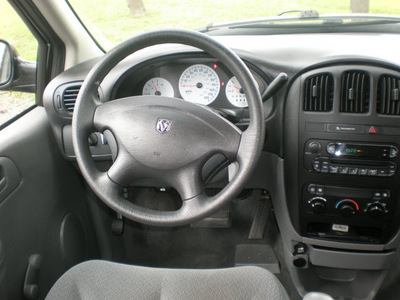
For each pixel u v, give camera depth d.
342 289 1.70
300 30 1.64
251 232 1.98
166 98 1.00
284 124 1.42
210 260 1.93
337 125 1.31
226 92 1.54
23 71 1.55
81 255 1.68
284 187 1.51
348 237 1.53
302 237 1.56
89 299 0.91
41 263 1.35
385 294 1.68
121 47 1.01
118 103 1.03
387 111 1.27
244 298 0.91
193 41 0.97
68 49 1.63
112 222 1.93
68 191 1.64
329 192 1.42
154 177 1.03
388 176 1.34
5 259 1.16
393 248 1.49
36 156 1.43
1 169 1.21
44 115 1.58
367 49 1.37
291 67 1.35
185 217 0.99
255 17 1.65
